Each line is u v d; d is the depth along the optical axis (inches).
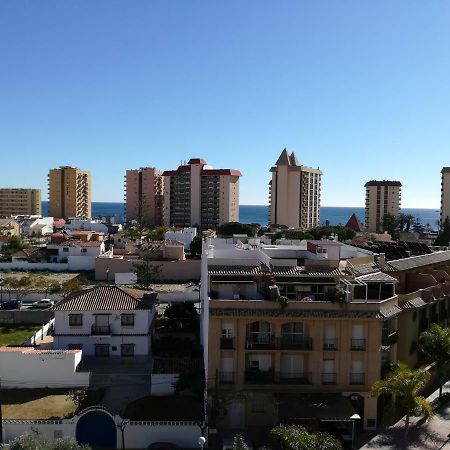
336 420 1583.4
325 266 1939.0
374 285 1809.8
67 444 1296.8
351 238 5423.2
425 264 2379.4
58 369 2007.9
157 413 1745.8
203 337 2167.8
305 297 1803.6
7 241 5703.7
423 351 1978.3
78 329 2333.9
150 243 5187.0
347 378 1737.2
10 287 3863.2
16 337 2674.7
